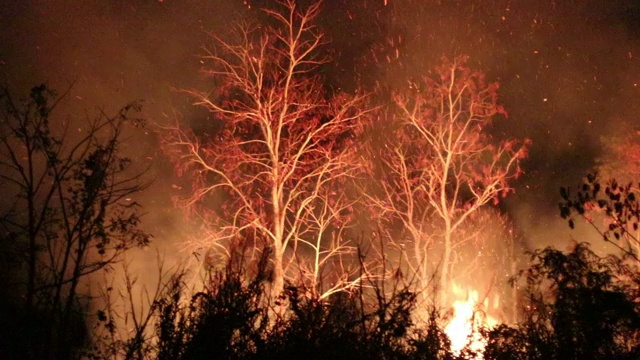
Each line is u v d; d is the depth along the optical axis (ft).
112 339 27.30
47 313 26.91
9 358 26.11
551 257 30.86
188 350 25.71
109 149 30.25
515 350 31.48
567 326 29.71
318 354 25.49
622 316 29.09
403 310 26.43
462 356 30.35
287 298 27.37
